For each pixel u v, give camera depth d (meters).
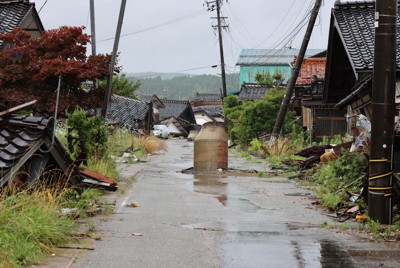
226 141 22.31
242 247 8.41
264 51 78.50
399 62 16.17
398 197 10.59
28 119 10.41
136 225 9.99
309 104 32.59
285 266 7.39
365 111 18.86
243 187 16.58
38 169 10.20
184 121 90.12
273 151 29.72
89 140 16.91
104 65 22.52
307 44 31.72
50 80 22.11
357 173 13.98
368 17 20.16
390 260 7.71
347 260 7.70
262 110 39.34
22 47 22.06
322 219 11.02
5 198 8.55
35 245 7.47
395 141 11.03
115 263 7.34
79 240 8.48
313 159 20.66
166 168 23.45
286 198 14.17
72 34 22.42
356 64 17.56
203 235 9.25
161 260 7.56
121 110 53.31
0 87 22.08
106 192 13.88
